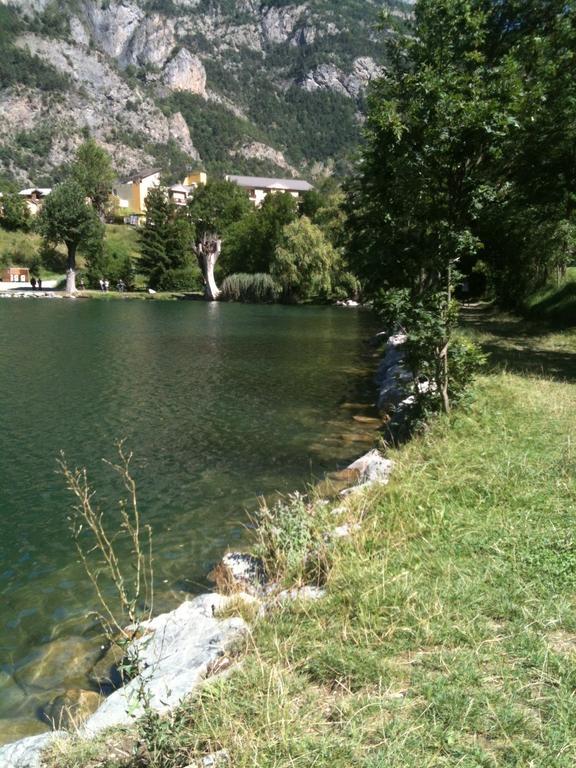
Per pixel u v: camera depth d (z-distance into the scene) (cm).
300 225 5834
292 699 333
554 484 652
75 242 6444
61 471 969
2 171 18788
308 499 834
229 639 416
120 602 580
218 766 286
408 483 677
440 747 287
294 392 1634
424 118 896
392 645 376
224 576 596
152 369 1970
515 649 365
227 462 1028
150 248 7125
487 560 488
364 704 320
